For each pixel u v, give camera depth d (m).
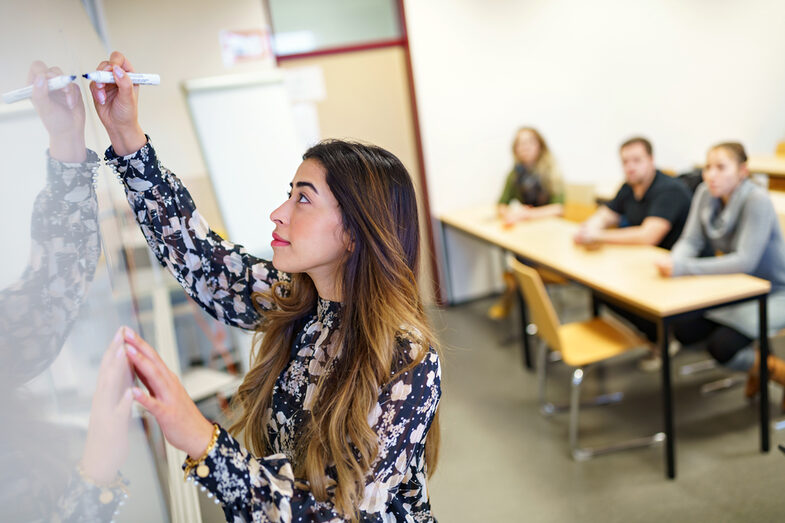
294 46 4.71
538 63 5.19
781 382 2.88
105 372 0.59
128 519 0.61
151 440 0.98
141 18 4.13
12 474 0.32
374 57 4.89
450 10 4.92
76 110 0.71
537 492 2.69
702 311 2.57
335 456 0.85
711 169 2.93
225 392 3.12
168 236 1.12
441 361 1.00
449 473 2.91
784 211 3.33
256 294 1.12
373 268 0.94
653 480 2.65
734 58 5.62
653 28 5.40
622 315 3.56
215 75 4.33
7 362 0.33
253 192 4.17
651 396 3.35
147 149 1.06
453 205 5.20
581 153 5.44
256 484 0.75
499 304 4.73
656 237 3.44
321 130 4.88
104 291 0.77
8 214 0.37
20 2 0.49
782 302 2.88
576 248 3.59
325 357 0.96
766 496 2.44
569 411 3.32
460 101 5.06
